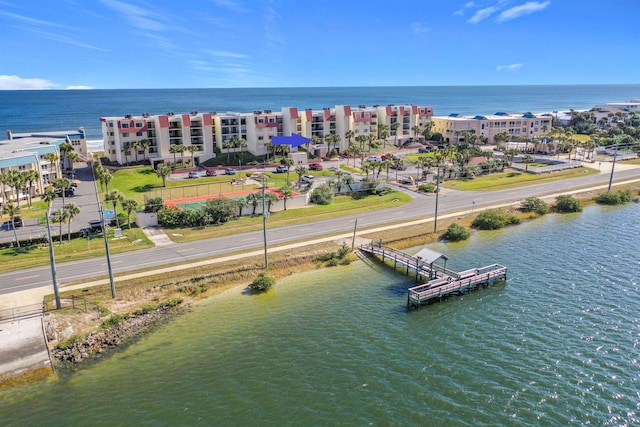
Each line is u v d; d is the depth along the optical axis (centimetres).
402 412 3784
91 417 3806
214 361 4569
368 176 13138
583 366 4366
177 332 5147
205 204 9594
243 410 3850
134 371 4431
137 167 13900
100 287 5934
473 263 7150
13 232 8250
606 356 4522
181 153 14375
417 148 18162
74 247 7438
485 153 15525
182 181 12544
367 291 6206
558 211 10100
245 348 4800
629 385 4075
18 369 4394
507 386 4094
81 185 12388
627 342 4766
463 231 8256
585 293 5962
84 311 5372
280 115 16375
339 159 16438
